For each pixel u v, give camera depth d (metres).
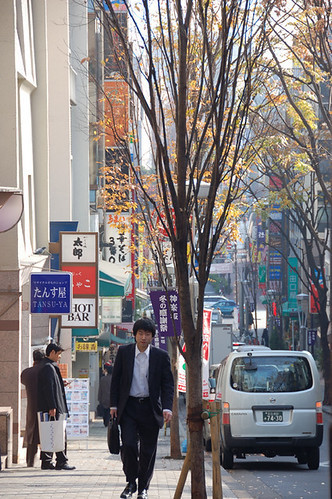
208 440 25.92
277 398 21.16
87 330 35.81
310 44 29.14
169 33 10.22
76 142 41.88
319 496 15.93
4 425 18.80
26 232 25.16
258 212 40.81
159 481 16.39
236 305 121.56
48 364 17.75
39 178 27.69
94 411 46.16
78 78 40.56
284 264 88.50
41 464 18.27
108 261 49.84
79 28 40.62
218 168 10.30
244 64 12.01
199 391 10.51
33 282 22.67
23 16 25.44
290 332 82.19
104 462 20.78
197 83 15.90
